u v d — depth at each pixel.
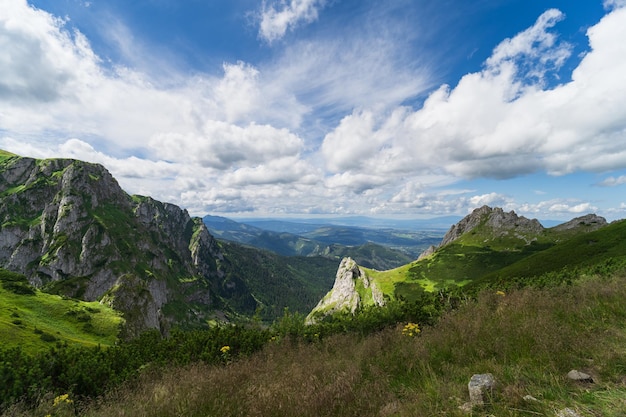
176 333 16.81
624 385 5.03
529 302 11.09
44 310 71.44
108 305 90.81
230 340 13.62
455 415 4.79
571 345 6.91
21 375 10.48
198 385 7.32
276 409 5.71
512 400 4.86
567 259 75.44
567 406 4.62
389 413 5.30
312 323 18.92
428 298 18.92
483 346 7.85
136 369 11.91
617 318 8.63
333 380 6.82
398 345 9.58
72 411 8.48
